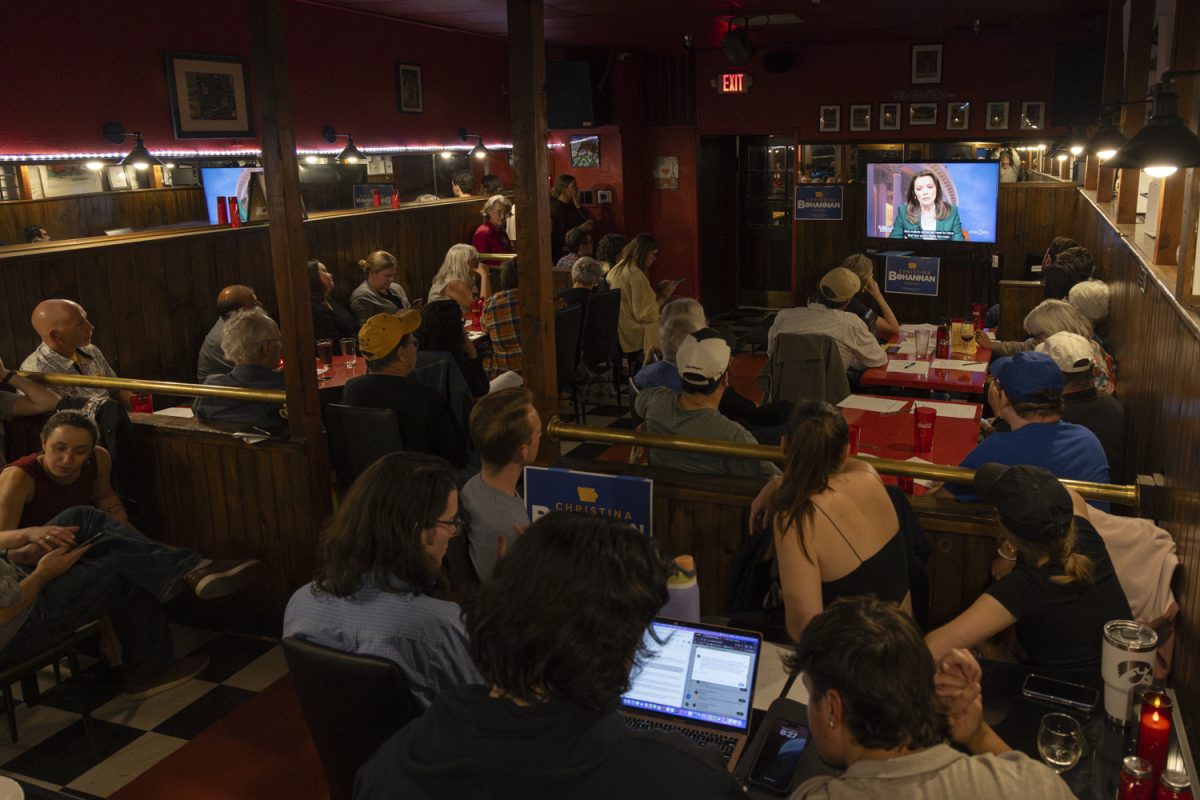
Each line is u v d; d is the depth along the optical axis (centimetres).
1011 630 265
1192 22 376
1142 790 184
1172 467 322
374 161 943
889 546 253
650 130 1192
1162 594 259
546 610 122
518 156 343
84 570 360
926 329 636
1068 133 859
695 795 122
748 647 216
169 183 753
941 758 149
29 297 511
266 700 386
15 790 193
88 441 388
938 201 977
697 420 343
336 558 221
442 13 915
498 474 287
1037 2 776
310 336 404
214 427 434
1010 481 230
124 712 381
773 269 1259
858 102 1080
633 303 832
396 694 214
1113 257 609
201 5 743
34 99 625
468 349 634
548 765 120
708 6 801
